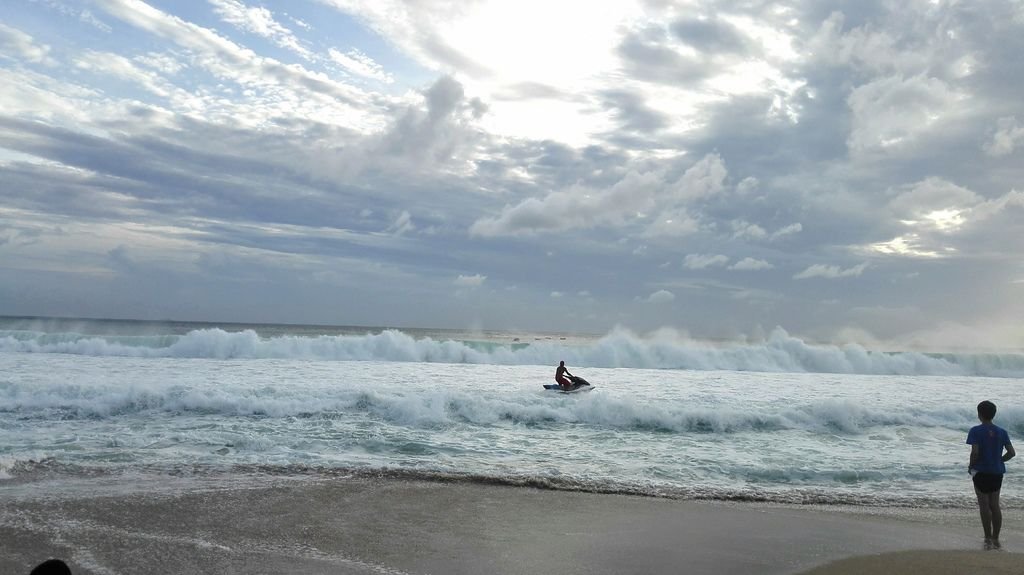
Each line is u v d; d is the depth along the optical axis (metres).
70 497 8.10
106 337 32.31
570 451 12.32
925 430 15.23
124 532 6.87
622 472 10.80
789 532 7.61
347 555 6.37
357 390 16.28
